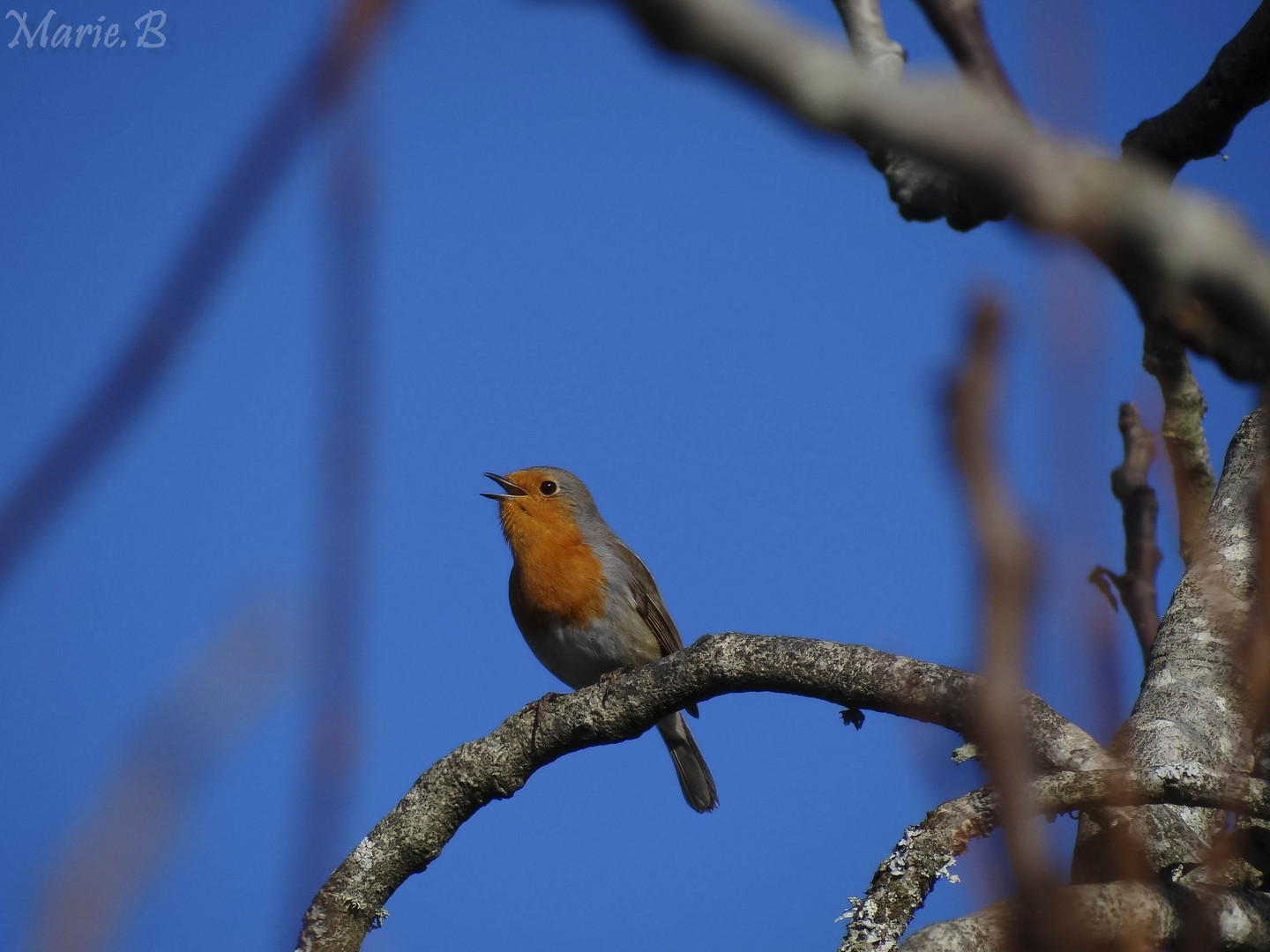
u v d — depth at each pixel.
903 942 6.64
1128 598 10.42
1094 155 2.42
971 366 2.40
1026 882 2.87
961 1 3.49
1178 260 2.37
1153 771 6.96
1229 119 7.02
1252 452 10.38
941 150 2.35
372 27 2.01
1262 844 7.25
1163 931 6.45
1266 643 3.69
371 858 10.28
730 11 2.26
